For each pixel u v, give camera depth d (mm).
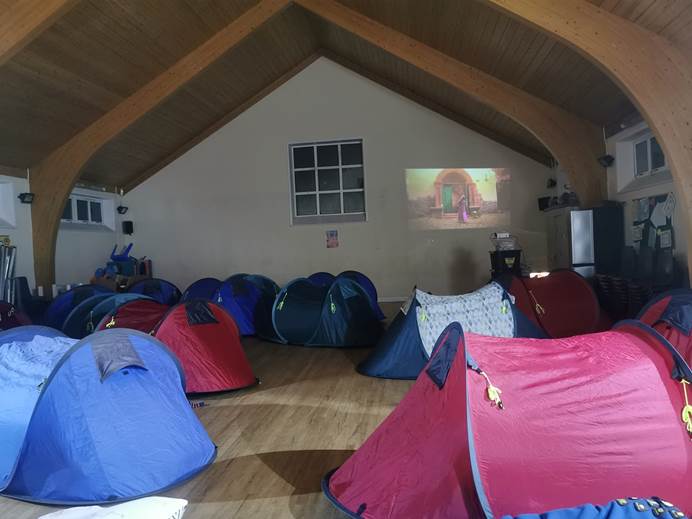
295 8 7488
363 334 5910
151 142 8672
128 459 2475
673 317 2840
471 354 2172
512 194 9039
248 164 9461
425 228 9164
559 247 7422
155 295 7633
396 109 9188
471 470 1944
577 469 1979
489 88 6570
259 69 8539
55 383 2531
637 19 4074
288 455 2867
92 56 5766
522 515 1776
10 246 6523
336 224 9328
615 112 6086
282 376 4660
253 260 9484
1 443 2615
